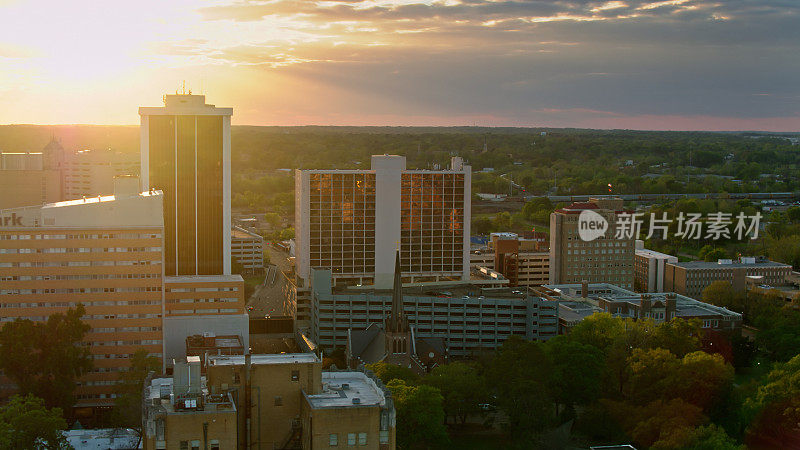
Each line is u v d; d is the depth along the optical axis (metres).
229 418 133.25
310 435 139.25
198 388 138.25
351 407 138.75
